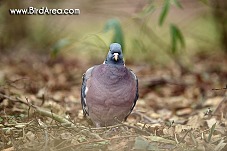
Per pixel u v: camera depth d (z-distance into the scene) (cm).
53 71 1719
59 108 1109
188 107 1288
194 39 2150
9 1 1761
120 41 1290
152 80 1561
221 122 980
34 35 1995
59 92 1439
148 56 1983
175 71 1781
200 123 1028
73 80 1606
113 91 918
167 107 1320
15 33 1977
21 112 1022
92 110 945
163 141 825
